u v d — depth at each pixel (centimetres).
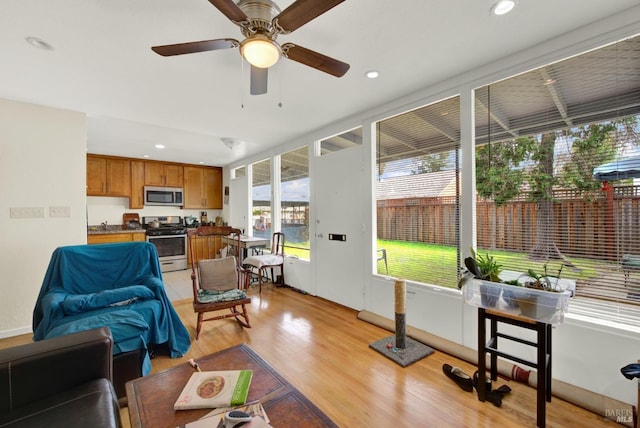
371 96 272
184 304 361
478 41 186
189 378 134
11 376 119
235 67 212
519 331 203
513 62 202
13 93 257
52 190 292
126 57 197
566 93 185
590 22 170
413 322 270
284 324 294
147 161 568
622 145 166
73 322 181
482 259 190
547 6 154
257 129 372
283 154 456
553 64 190
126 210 564
